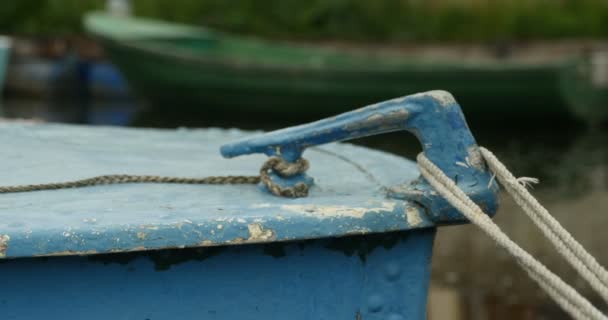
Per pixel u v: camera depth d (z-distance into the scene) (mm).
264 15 17859
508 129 12188
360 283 1743
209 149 2387
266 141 1792
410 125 1729
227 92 12062
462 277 5438
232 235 1536
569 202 7805
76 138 2471
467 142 1706
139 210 1595
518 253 1604
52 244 1439
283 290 1688
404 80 11391
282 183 1778
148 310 1607
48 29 17484
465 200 1641
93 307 1575
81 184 1809
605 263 5934
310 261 1691
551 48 16391
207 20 17656
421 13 17531
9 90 14938
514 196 1688
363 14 17562
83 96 14859
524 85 11414
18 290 1525
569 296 1585
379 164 2166
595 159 10047
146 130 2762
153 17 17375
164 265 1594
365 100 11609
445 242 6227
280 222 1569
